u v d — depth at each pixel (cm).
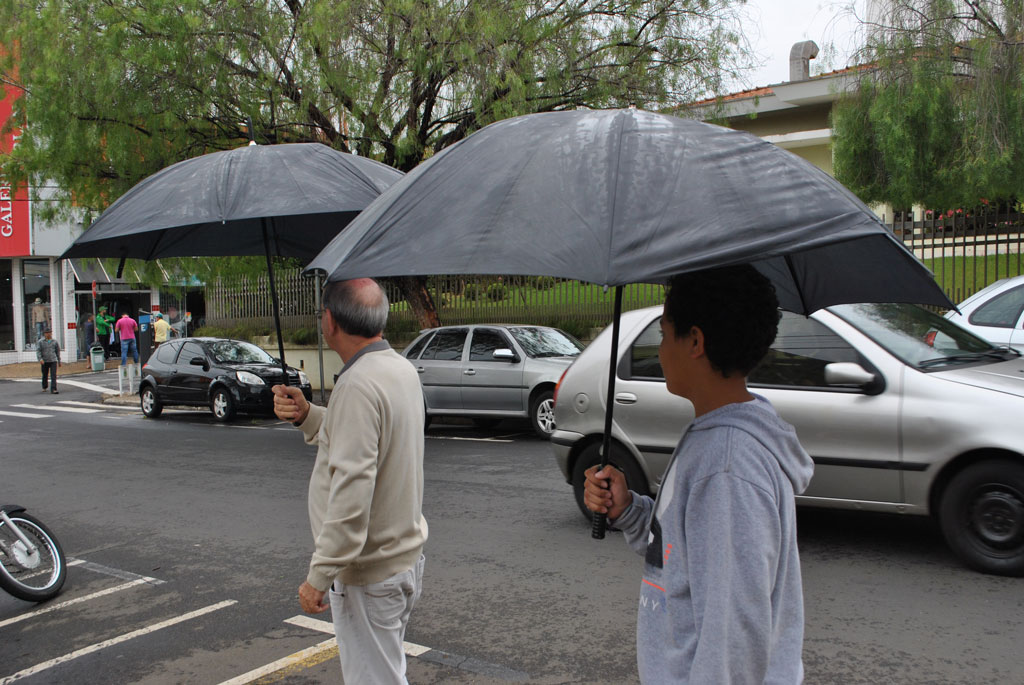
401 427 291
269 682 415
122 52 1339
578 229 164
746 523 154
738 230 158
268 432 1374
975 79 1169
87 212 1580
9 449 1260
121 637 484
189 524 746
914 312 617
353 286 296
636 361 643
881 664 400
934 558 551
